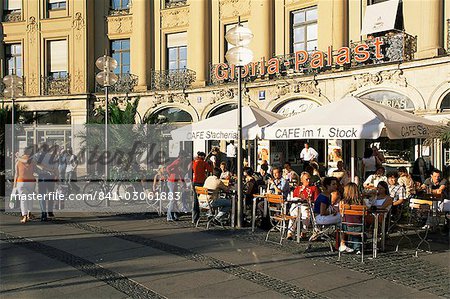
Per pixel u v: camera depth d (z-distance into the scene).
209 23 24.08
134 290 6.36
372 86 17.59
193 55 24.53
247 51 11.08
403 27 17.77
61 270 7.34
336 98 18.78
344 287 6.42
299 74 19.89
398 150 17.23
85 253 8.46
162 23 25.66
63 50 27.75
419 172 15.15
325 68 19.38
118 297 6.08
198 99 23.67
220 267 7.45
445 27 16.64
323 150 19.34
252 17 22.34
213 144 23.33
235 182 13.20
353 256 8.17
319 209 8.81
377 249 8.61
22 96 27.55
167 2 25.61
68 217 12.69
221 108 23.27
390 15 17.64
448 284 6.56
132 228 10.96
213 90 23.03
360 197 8.29
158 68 25.77
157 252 8.50
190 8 24.56
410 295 6.09
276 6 21.77
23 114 25.44
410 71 16.61
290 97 20.20
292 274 7.05
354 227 8.09
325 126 10.09
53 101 27.14
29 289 6.41
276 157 20.05
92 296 6.11
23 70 28.23
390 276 6.95
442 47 16.58
